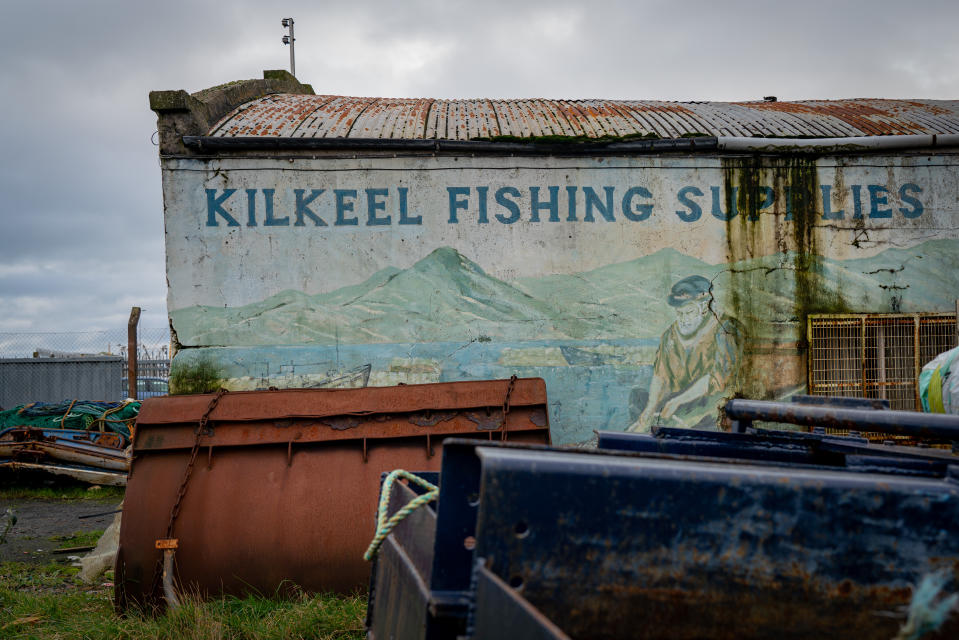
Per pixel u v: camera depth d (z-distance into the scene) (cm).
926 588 141
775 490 165
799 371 801
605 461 169
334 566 506
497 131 792
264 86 995
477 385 577
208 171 756
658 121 845
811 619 163
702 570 162
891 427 206
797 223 807
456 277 777
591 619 159
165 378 1769
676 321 793
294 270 762
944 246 817
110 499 1077
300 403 555
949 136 800
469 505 189
